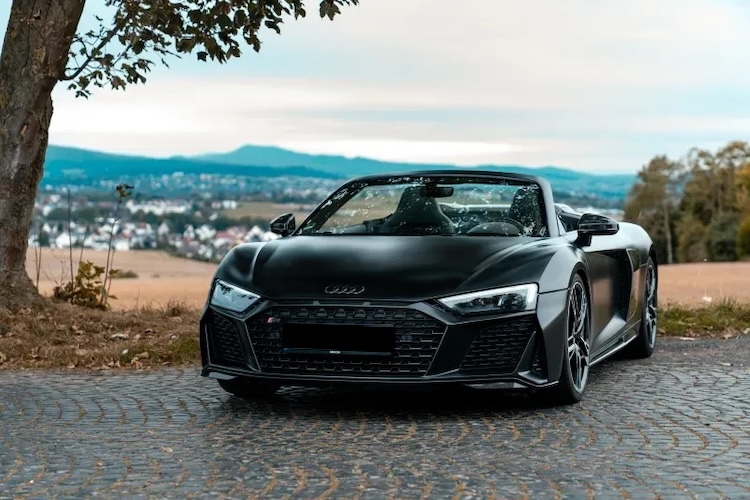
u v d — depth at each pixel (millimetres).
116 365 7559
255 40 9180
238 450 4477
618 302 7082
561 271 5488
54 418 5352
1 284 9297
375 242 5785
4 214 9305
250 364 5383
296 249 5777
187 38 9000
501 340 5215
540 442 4625
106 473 4031
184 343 8031
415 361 5148
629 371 7059
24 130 9297
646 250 7715
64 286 10398
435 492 3678
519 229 6078
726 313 10250
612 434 4809
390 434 4848
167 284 29531
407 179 6684
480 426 5043
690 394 6027
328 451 4449
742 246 94062
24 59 9203
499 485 3779
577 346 5750
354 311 5195
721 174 99812
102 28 9000
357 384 5172
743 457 4273
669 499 3553
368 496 3629
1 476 3984
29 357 7906
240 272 5672
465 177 6641
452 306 5145
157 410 5590
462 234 6047
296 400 5902
